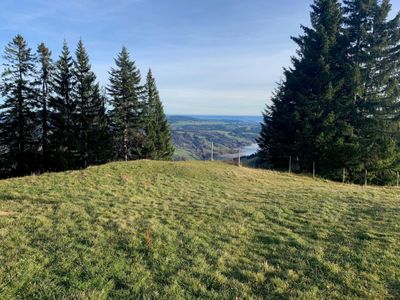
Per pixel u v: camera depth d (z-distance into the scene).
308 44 33.75
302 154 33.34
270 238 8.93
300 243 8.52
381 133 31.41
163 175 20.36
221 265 7.08
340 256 7.61
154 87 53.72
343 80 30.70
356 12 33.06
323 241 8.77
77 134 37.91
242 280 6.43
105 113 42.59
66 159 35.97
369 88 32.84
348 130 30.41
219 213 11.78
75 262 7.05
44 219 10.14
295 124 33.69
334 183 25.27
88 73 38.81
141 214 11.37
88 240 8.38
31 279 6.26
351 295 5.84
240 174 23.53
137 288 5.99
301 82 34.00
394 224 10.24
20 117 34.16
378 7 31.52
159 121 53.66
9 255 7.34
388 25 31.52
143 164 22.62
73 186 15.85
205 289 6.02
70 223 9.84
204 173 22.19
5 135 33.56
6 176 33.91
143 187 16.64
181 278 6.42
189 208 12.43
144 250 7.81
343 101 31.42
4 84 33.66
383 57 32.09
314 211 12.33
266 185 20.41
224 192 16.69
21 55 34.25
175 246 8.16
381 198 15.98
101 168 20.69
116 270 6.70
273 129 38.50
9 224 9.67
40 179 17.23
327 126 30.53
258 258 7.54
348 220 10.99
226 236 9.09
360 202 14.42
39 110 36.28
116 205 12.40
